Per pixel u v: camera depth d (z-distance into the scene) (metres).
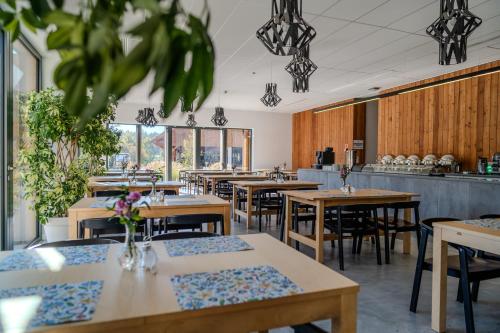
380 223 4.23
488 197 4.53
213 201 3.52
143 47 0.46
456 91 7.30
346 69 7.11
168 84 0.52
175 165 12.17
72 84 0.48
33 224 5.11
